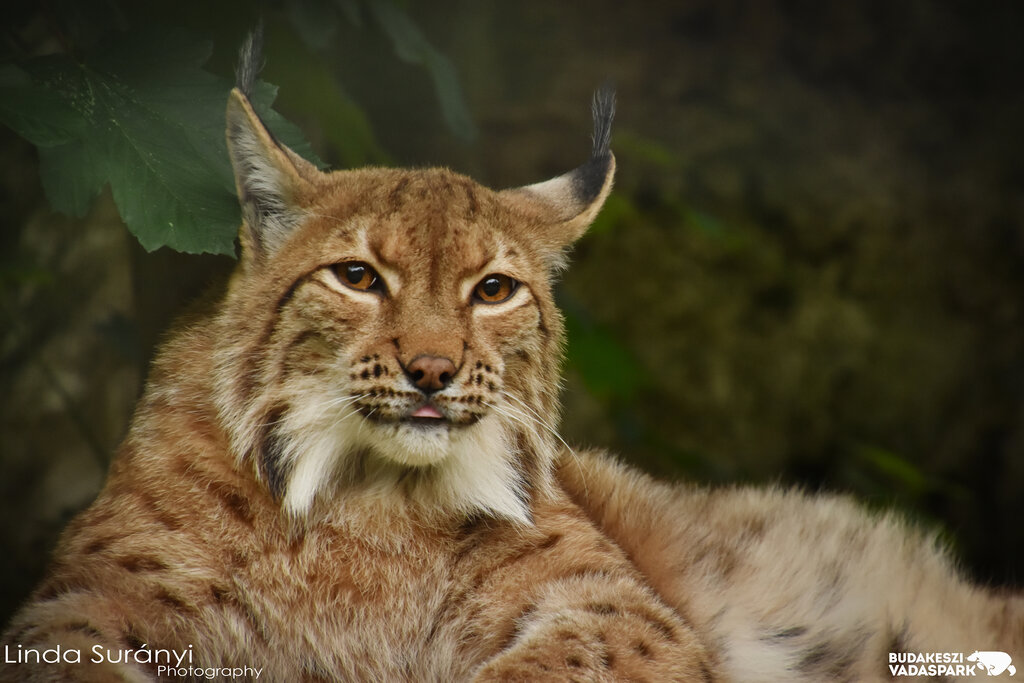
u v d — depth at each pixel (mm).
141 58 7145
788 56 19688
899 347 18062
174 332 7617
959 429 17938
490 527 7535
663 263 17703
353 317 7016
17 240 12719
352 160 9281
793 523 9641
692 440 17328
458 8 13031
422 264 7129
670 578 8539
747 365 17688
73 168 6723
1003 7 19484
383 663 7238
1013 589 9758
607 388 10828
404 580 7301
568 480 8812
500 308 7414
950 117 19484
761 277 17922
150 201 6828
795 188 18438
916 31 19578
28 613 6547
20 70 6938
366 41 11375
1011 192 18953
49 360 13125
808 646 8570
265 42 8984
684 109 18875
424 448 6992
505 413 7379
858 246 18344
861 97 19641
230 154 7062
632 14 19312
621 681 6812
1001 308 18438
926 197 18750
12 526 12758
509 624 7387
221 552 6957
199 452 7070
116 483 7180
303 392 7066
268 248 7277
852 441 17609
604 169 8359
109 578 6672
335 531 7180
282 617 7023
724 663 8188
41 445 13094
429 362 6875
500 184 17578
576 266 17625
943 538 10375
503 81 18188
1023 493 17750
